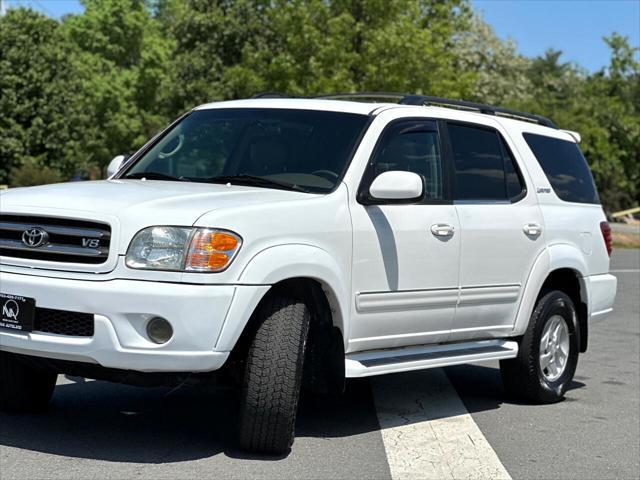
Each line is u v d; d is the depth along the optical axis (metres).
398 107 6.18
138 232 4.72
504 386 7.13
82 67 54.31
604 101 63.41
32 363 5.16
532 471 5.27
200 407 6.23
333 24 30.44
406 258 5.77
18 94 44.75
